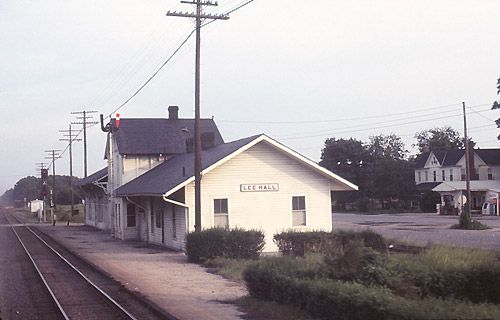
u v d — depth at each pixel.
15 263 25.55
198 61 25.30
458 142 106.12
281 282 12.49
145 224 37.88
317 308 10.87
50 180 159.25
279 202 28.78
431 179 84.44
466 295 11.87
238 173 28.33
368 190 90.38
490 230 40.88
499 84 59.16
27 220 85.31
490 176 76.56
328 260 12.88
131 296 15.66
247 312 12.62
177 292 15.89
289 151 28.50
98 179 50.34
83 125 69.06
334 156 93.25
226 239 23.27
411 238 31.39
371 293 9.75
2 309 14.32
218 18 25.55
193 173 27.08
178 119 44.09
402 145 95.19
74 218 78.69
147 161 41.16
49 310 14.02
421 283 11.82
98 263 24.31
